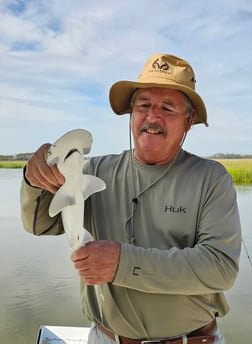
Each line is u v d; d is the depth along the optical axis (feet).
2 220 27.27
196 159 7.02
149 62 7.14
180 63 7.04
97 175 7.45
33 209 6.44
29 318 14.73
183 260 5.86
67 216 5.67
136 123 7.16
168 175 6.87
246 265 17.42
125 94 7.56
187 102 7.17
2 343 13.50
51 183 5.70
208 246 6.09
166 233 6.70
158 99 6.97
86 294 7.48
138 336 6.79
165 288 5.84
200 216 6.54
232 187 6.68
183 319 6.64
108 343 7.17
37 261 19.77
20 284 17.19
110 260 5.58
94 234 7.32
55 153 5.43
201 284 5.92
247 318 14.55
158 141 6.86
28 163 5.79
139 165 7.06
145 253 5.76
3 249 21.68
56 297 16.28
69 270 19.04
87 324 14.93
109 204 7.15
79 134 5.34
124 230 6.96
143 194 6.93
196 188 6.63
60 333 9.32
